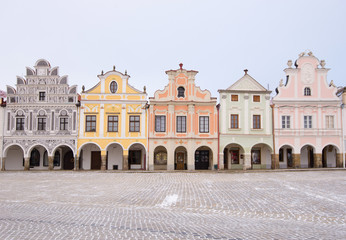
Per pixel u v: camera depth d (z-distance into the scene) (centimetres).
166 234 963
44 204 1579
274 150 4103
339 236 973
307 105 4184
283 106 4166
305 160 4353
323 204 1606
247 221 1216
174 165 4112
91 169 4181
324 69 4250
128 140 4044
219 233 985
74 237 921
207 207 1538
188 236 941
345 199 1745
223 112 4116
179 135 4062
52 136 4022
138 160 4256
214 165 4041
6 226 1062
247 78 4197
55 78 4100
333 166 4378
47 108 4062
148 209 1473
